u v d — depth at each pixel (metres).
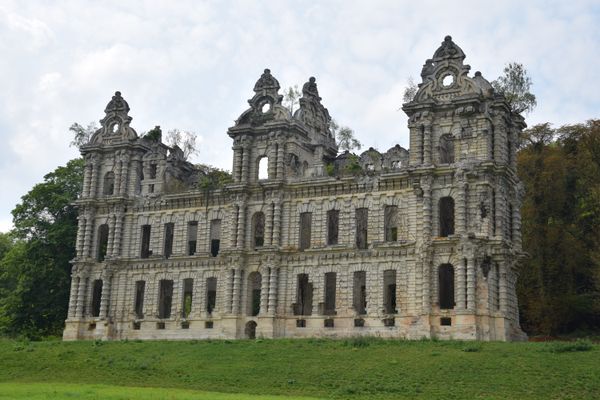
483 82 82.00
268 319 84.88
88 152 101.88
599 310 90.00
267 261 86.56
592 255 90.44
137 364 71.38
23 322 107.88
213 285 94.31
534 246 94.88
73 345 83.94
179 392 58.09
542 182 97.44
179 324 91.56
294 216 87.75
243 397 54.16
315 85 98.38
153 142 101.62
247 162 91.19
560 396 53.62
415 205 80.94
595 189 94.44
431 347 68.62
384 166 90.00
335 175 89.50
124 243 97.38
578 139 103.12
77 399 51.47
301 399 53.06
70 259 108.69
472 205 77.94
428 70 83.81
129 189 99.19
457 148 80.00
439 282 79.94
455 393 55.91
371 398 56.22
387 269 81.19
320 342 74.69
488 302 75.19
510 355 62.75
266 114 92.12
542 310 91.62
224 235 91.81
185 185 99.88
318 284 84.50
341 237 84.56
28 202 112.38
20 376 72.12
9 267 112.75
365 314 81.88
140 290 96.56
